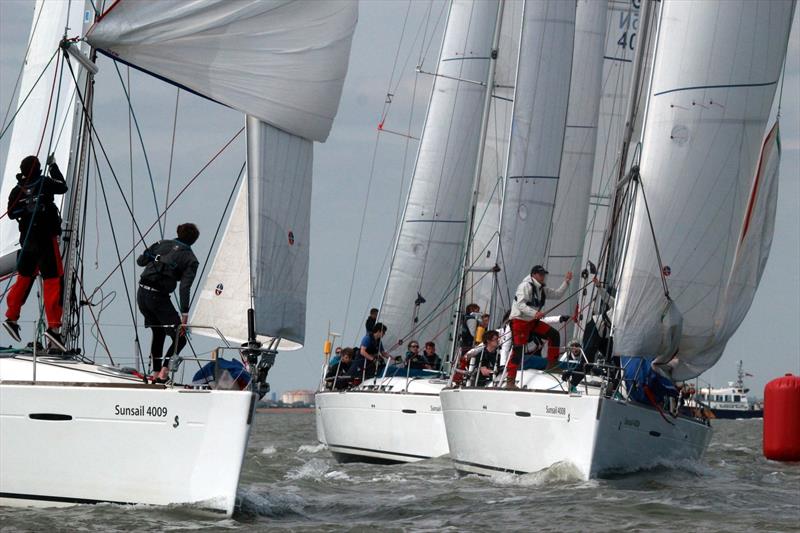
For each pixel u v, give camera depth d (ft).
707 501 157.38
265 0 142.31
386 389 243.60
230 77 142.00
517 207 235.20
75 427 129.59
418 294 279.49
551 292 182.60
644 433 176.14
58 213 137.18
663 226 174.09
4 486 131.64
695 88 174.09
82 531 118.52
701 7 174.29
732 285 178.50
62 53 142.61
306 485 184.85
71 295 140.97
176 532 119.75
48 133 145.18
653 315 173.58
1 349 141.18
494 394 177.88
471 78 285.23
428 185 283.38
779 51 175.94
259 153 145.18
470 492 165.37
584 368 172.04
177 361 131.95
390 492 173.47
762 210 179.93
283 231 147.95
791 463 258.37
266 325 144.87
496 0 286.46
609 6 259.19
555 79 238.48
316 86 148.25
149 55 136.46
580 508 146.72
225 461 126.62
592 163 253.03
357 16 152.05
